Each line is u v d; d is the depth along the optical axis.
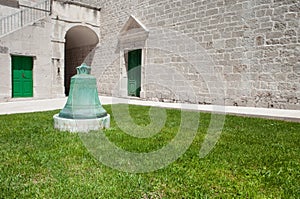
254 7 7.77
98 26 13.76
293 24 6.99
